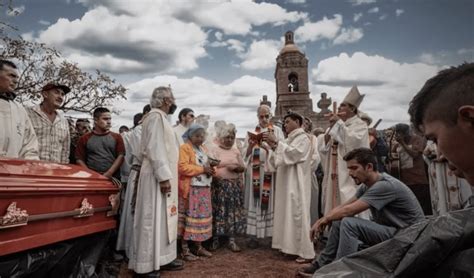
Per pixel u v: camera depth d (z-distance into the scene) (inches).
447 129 27.6
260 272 137.6
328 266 37.3
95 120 159.9
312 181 203.8
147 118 135.0
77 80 234.2
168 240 131.2
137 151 163.5
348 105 161.9
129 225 153.4
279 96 899.4
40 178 89.4
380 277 32.9
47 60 226.1
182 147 157.5
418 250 30.4
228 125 183.8
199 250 161.3
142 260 123.9
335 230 123.5
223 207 171.8
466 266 27.6
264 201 177.2
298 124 171.5
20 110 124.0
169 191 130.6
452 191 135.3
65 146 149.7
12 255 81.9
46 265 92.5
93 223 110.4
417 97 30.6
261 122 197.6
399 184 109.3
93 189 109.0
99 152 156.3
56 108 145.5
